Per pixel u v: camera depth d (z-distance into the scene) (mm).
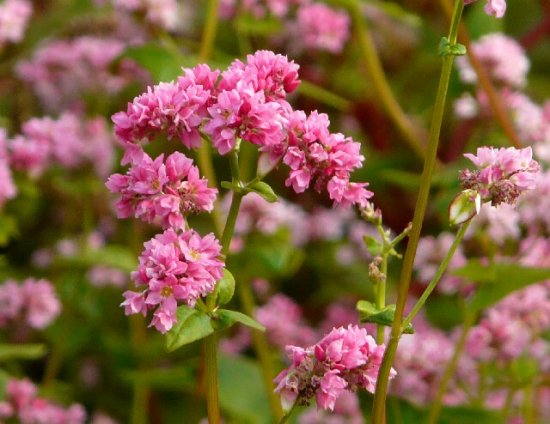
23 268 717
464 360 527
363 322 390
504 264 483
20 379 639
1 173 559
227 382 579
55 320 657
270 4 643
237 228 580
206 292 372
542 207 521
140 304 369
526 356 543
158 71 573
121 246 714
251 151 668
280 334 628
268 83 382
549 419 564
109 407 663
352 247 725
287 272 618
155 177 375
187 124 376
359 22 689
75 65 738
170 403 633
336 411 545
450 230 592
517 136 623
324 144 377
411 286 683
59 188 664
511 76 640
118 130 379
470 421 514
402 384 511
